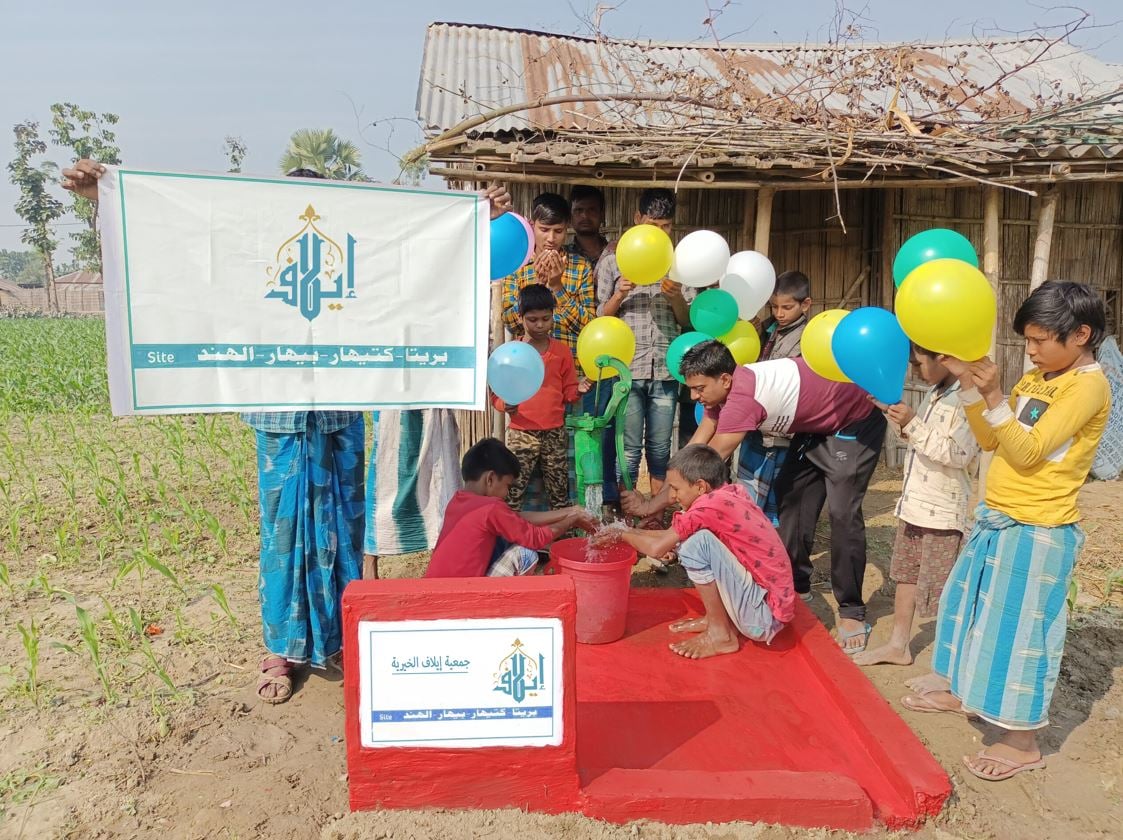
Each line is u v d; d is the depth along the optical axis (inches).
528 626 103.8
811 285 301.3
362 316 120.8
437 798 108.2
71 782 118.8
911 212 290.7
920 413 144.3
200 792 116.3
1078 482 115.1
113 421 398.0
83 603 182.7
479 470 147.1
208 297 114.8
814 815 108.0
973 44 336.8
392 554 163.6
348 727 105.0
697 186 206.4
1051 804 115.7
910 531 148.9
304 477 137.6
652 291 202.2
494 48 312.2
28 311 1971.0
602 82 287.1
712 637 152.2
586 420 165.8
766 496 178.2
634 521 206.2
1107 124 217.9
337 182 117.0
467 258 123.3
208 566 205.2
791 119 214.4
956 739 131.6
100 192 109.0
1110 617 175.5
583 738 126.6
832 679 136.3
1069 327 109.0
